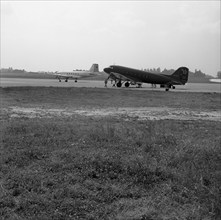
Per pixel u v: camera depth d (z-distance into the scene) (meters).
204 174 6.09
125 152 7.70
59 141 8.65
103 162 6.50
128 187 5.44
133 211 4.54
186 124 13.97
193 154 7.52
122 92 33.53
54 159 6.84
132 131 10.62
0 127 10.65
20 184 5.30
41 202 4.64
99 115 16.92
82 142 8.59
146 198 5.03
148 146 8.17
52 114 16.66
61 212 4.39
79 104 22.83
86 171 6.00
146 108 21.67
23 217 4.21
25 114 16.30
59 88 33.56
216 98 31.34
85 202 4.73
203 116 18.03
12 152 7.25
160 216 4.41
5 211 4.36
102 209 4.54
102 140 9.02
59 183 5.46
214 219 4.35
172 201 4.90
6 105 20.56
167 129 11.86
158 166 6.40
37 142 8.39
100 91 33.28
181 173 6.13
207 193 5.18
